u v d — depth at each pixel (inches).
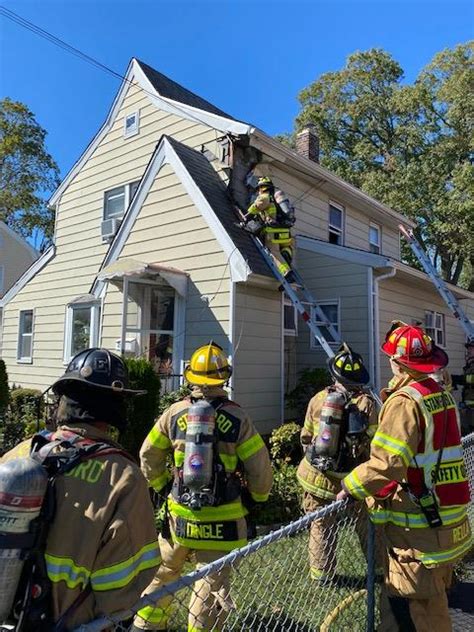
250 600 127.2
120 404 66.6
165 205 382.3
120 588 54.6
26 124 1134.4
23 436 313.1
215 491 104.9
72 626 53.3
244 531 109.3
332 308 403.5
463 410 368.8
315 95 1103.6
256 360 344.8
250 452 108.0
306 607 126.3
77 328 467.2
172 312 364.5
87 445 60.7
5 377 353.7
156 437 116.7
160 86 475.2
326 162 1090.7
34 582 52.6
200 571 69.7
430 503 93.8
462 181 881.5
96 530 54.8
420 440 94.2
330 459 144.5
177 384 346.3
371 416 151.3
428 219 979.3
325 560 138.4
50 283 525.7
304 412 372.8
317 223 491.8
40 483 52.2
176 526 109.7
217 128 402.9
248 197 400.8
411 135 991.0
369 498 103.9
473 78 932.0
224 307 335.3
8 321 563.8
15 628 51.3
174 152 375.9
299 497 221.3
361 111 1049.5
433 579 94.4
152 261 386.0
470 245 933.2
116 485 57.6
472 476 186.9
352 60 1060.5
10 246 812.6
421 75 1036.5
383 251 618.8
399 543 97.8
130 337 370.0
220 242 343.3
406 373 102.8
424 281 458.3
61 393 65.5
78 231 512.7
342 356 156.1
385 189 973.2
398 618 109.2
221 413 109.2
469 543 100.0
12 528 50.2
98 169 505.7
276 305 367.9
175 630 116.3
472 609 138.4
